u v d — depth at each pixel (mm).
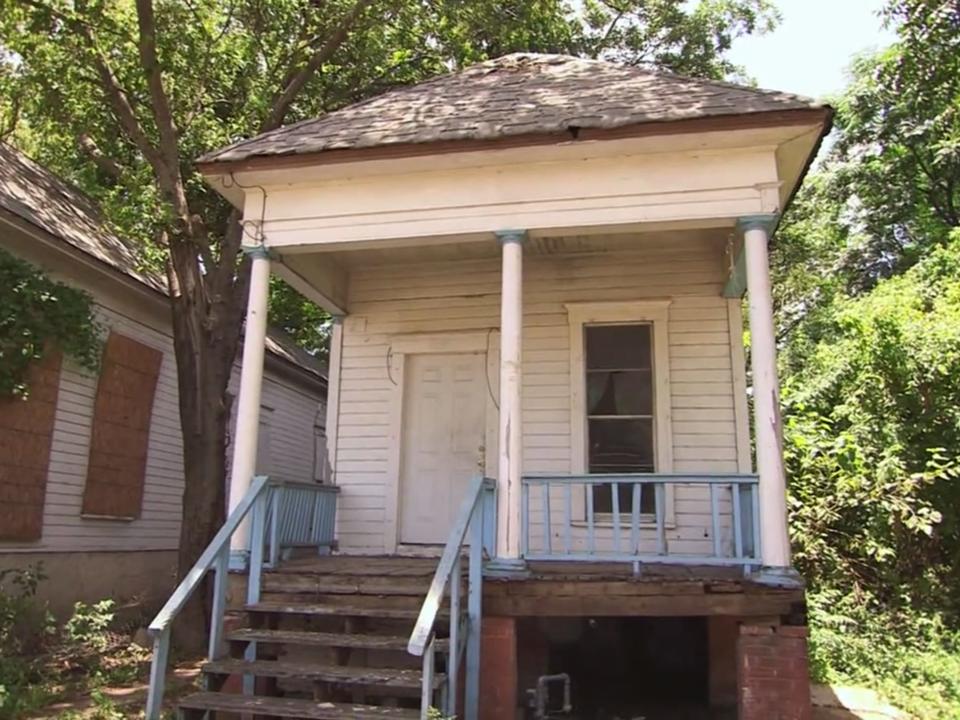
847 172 22938
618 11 19781
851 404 12250
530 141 6477
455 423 8773
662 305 8344
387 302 9156
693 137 6336
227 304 10828
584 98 7242
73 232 11070
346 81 13484
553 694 7367
